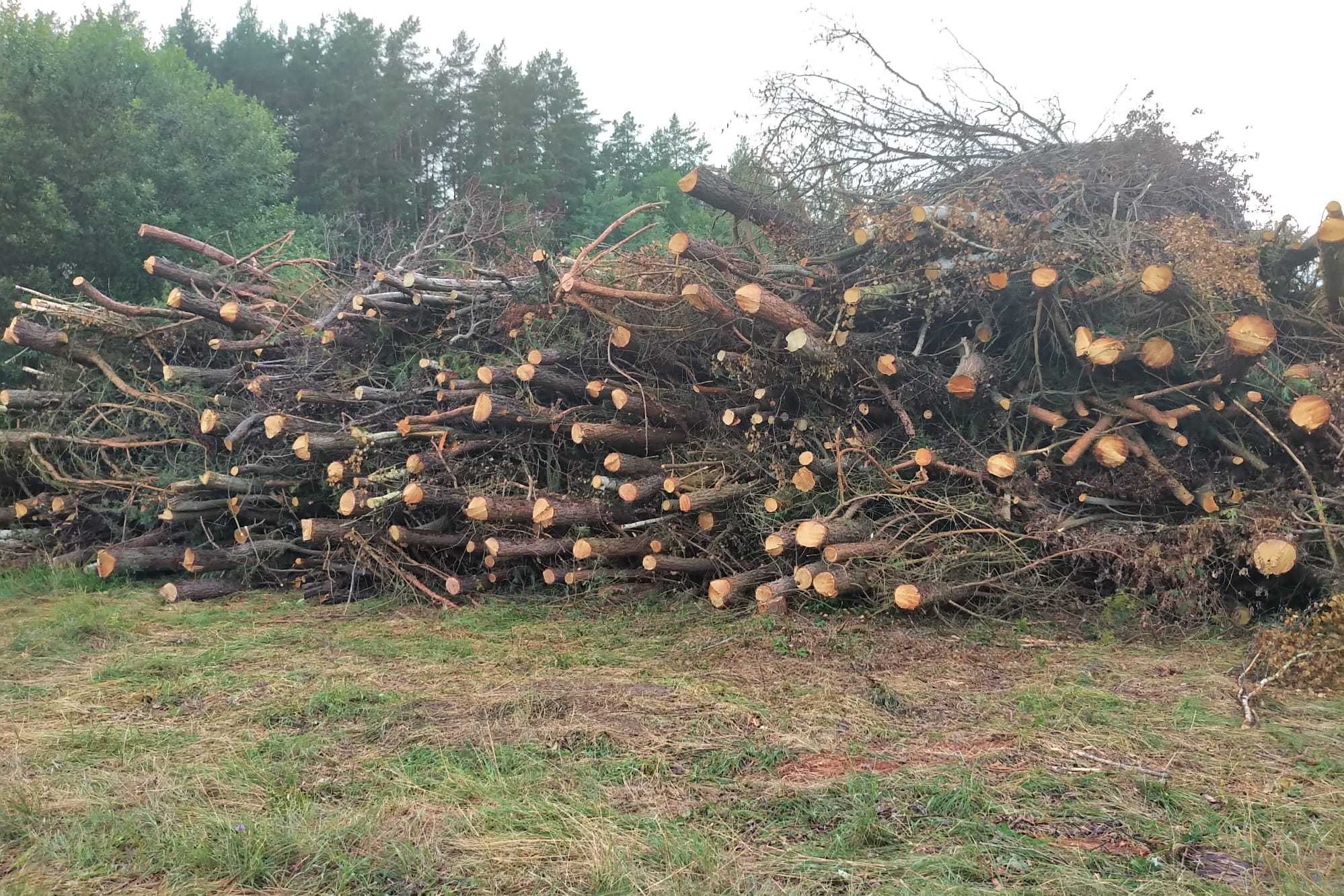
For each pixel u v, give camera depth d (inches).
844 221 284.7
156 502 291.6
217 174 641.0
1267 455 238.8
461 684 181.2
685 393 274.8
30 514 316.8
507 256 395.9
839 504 237.8
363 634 226.2
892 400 248.4
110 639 219.8
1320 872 103.6
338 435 270.5
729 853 109.3
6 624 233.8
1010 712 161.3
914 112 307.7
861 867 105.5
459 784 129.3
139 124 616.4
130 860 108.9
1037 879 102.4
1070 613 232.1
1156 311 237.8
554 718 159.5
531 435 276.1
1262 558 198.8
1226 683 177.3
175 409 311.4
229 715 162.2
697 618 235.6
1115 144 287.9
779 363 251.6
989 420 253.8
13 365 503.2
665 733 151.9
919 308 256.7
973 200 266.4
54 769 135.3
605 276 280.7
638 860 107.4
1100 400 242.2
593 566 260.4
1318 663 171.8
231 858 107.0
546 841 112.4
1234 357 212.2
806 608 233.3
